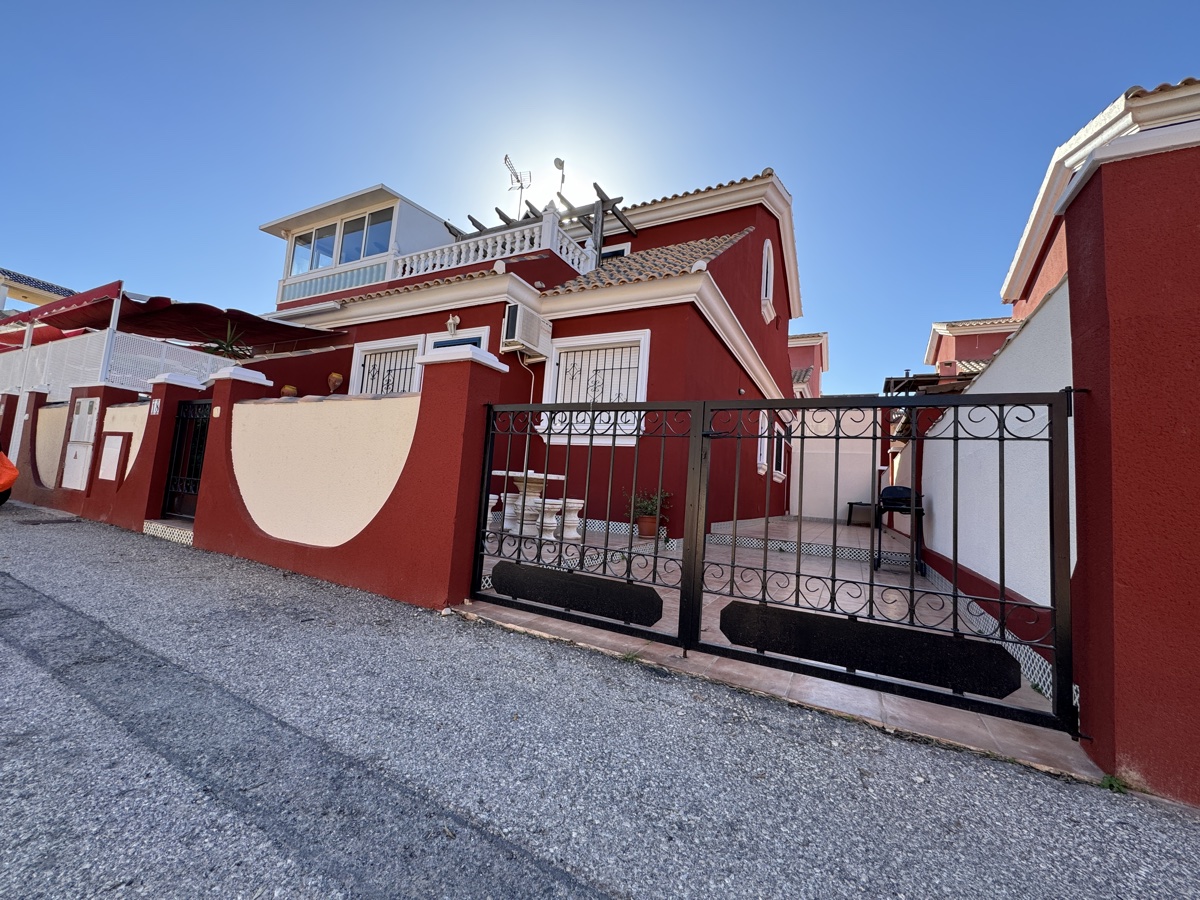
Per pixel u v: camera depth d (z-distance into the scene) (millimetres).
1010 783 1979
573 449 8289
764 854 1569
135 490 6809
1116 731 1959
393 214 12469
